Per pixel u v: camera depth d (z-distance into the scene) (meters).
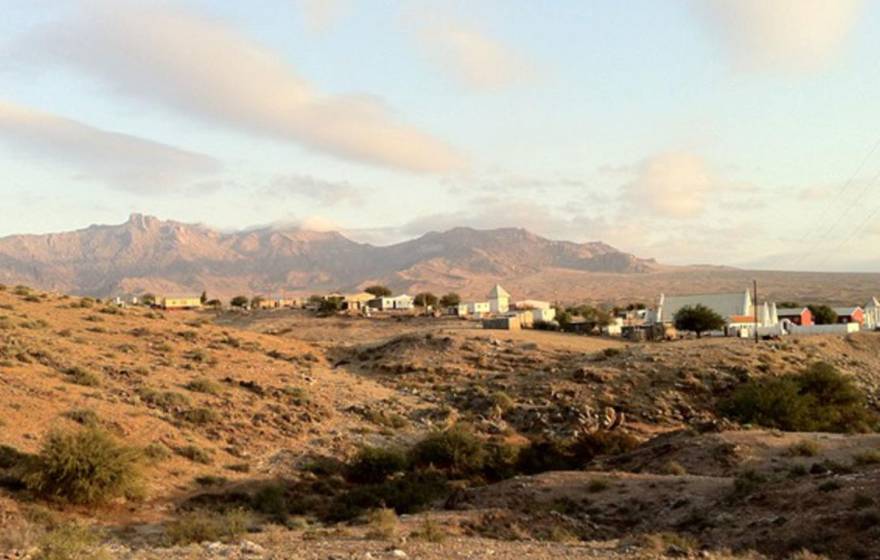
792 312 139.38
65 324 73.38
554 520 27.12
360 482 42.50
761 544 20.92
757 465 34.38
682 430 47.00
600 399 66.81
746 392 57.94
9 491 28.95
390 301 193.12
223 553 16.97
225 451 43.28
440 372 80.81
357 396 65.50
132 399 47.28
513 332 108.56
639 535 23.67
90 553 16.41
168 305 182.62
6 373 45.62
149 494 32.81
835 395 61.00
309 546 19.12
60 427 38.12
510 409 64.88
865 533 19.78
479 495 32.62
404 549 18.88
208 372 62.69
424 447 46.56
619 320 140.62
